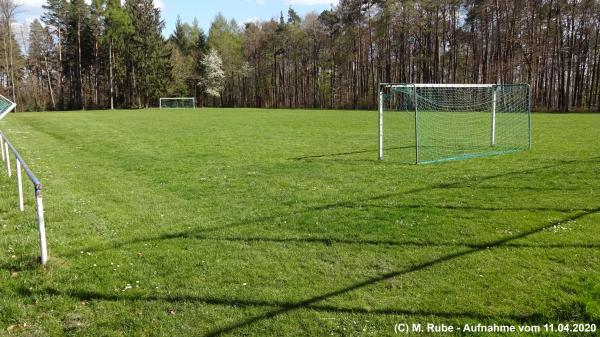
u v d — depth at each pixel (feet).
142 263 21.54
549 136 71.82
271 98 291.58
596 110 158.40
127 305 17.53
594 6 167.32
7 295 18.33
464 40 201.36
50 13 233.35
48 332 15.81
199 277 19.86
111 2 234.17
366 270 20.26
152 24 240.12
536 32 176.76
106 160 53.83
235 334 15.48
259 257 22.03
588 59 179.22
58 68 242.99
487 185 36.52
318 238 24.50
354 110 196.95
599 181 37.09
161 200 33.91
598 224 25.57
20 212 30.25
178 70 260.83
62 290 18.70
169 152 59.98
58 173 45.24
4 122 111.55
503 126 89.51
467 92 126.52
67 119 124.36
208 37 295.48
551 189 34.60
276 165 49.01
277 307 17.16
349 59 247.09
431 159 51.47
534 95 177.88
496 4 185.06
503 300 17.15
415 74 226.58
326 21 250.57
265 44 277.85
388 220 27.32
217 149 62.69
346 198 33.19
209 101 295.69
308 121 117.19
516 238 23.58
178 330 15.78
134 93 241.55
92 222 28.14
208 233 25.76
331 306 17.10
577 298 16.89
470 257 21.31
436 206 30.27
